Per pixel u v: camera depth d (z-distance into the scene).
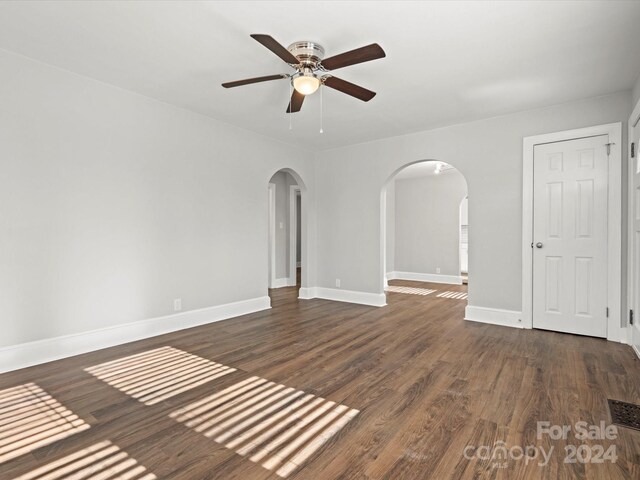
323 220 5.62
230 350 3.15
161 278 3.63
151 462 1.62
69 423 1.95
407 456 1.65
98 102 3.13
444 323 4.08
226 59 2.75
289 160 5.19
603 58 2.71
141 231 3.46
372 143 5.05
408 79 3.07
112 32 2.37
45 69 2.81
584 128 3.51
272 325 3.99
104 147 3.18
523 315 3.86
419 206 7.94
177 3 2.06
